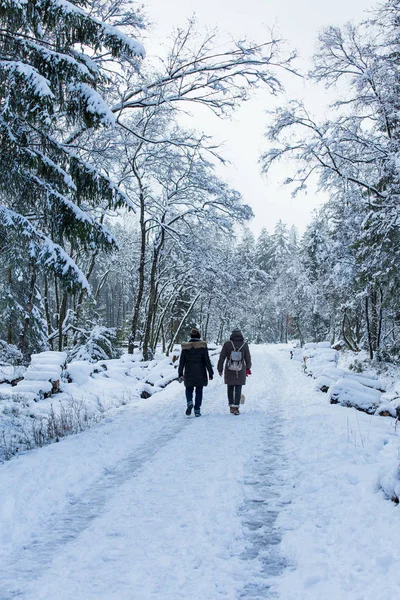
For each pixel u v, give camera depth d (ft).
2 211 25.27
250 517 13.73
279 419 28.63
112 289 230.07
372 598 8.73
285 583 9.78
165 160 68.13
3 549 12.18
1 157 26.45
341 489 15.19
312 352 69.15
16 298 45.93
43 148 29.25
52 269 26.55
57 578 10.46
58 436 26.50
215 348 110.42
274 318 244.01
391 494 13.67
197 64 42.37
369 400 31.42
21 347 54.54
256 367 73.15
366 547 10.93
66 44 29.45
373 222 45.52
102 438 24.49
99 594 9.65
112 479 18.12
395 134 48.73
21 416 32.22
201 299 126.00
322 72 50.49
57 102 28.04
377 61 48.42
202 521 13.25
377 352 67.26
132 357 70.64
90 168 29.22
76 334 89.45
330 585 9.47
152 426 27.96
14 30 27.43
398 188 44.29
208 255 77.82
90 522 13.89
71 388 44.39
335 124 48.16
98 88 36.70
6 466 19.43
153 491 16.24
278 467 18.72
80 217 27.91
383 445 20.80
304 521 13.06
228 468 18.38
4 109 25.03
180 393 42.86
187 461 19.79
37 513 14.53
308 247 131.75
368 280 52.85
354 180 47.75
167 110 57.26
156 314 133.90
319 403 33.30
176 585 9.89
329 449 20.22
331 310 121.08
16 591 9.98
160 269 106.93
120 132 50.21
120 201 29.53
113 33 28.60
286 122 49.11
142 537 12.46
